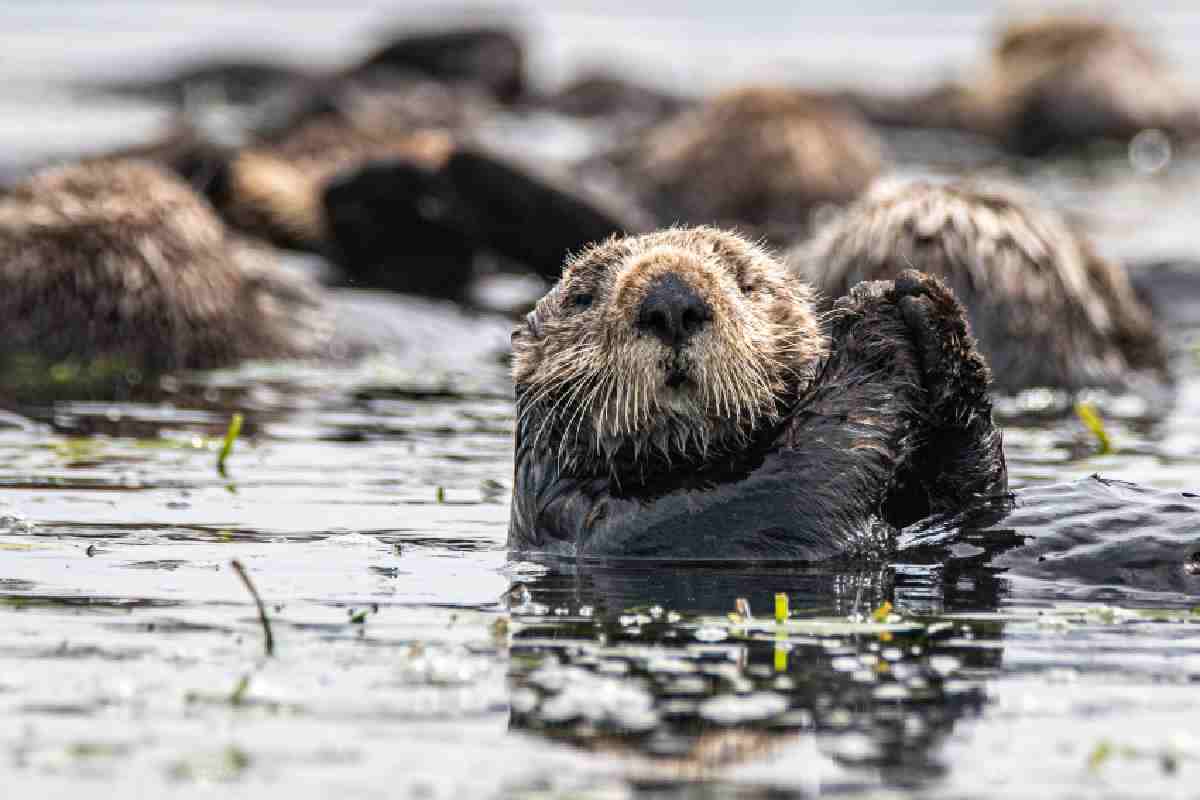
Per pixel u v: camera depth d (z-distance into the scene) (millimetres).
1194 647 9180
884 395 11680
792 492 11539
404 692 8312
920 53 73625
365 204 26938
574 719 7914
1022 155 49219
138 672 8602
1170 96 51062
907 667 8789
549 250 25781
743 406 11672
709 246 12469
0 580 10688
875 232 19734
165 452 15703
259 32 84312
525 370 12773
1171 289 27156
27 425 17016
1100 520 11461
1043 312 19875
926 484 12133
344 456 15719
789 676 8609
